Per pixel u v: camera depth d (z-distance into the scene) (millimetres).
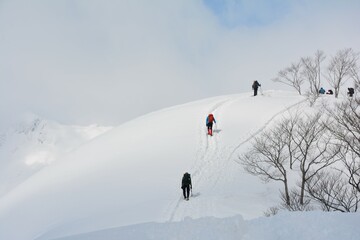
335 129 20469
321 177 19469
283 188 21984
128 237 8117
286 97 42875
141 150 31578
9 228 25172
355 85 19016
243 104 39500
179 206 16562
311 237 6691
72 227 15594
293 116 32375
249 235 7441
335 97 40500
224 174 24062
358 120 16250
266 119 33156
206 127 33469
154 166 26891
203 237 7500
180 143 30672
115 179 26250
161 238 7762
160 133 35125
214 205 16766
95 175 28641
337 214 7902
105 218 15906
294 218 7930
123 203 21438
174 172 25109
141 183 24172
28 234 22625
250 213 15625
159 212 15320
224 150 27969
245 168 22344
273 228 7566
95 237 8641
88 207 22594
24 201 29703
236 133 31016
